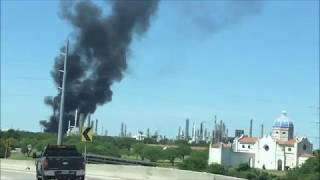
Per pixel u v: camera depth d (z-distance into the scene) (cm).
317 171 5619
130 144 12975
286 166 14150
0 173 3947
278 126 16062
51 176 2708
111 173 3762
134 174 3578
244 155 14738
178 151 12112
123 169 3684
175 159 12519
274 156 14900
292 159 14775
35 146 8381
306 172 5697
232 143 15625
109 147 9412
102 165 3869
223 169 9031
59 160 2731
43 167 2723
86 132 3216
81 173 2762
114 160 6106
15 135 11312
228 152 14112
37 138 9506
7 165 4972
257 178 7344
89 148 8256
